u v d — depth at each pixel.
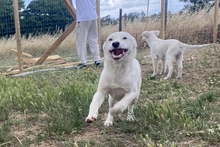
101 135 1.72
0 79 3.08
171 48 3.19
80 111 2.01
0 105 2.20
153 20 5.53
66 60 4.76
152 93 2.62
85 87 2.63
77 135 1.72
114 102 1.92
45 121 1.96
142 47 5.44
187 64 3.76
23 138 1.72
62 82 3.02
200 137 1.58
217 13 5.23
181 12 5.86
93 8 3.90
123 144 1.56
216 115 1.91
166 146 1.47
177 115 1.82
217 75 3.09
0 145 1.59
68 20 6.29
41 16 6.12
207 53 4.29
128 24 5.52
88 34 3.97
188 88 2.71
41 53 5.86
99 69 3.77
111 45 1.74
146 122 1.82
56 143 1.62
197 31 5.62
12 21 5.72
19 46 3.86
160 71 3.63
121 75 1.77
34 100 2.30
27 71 3.93
